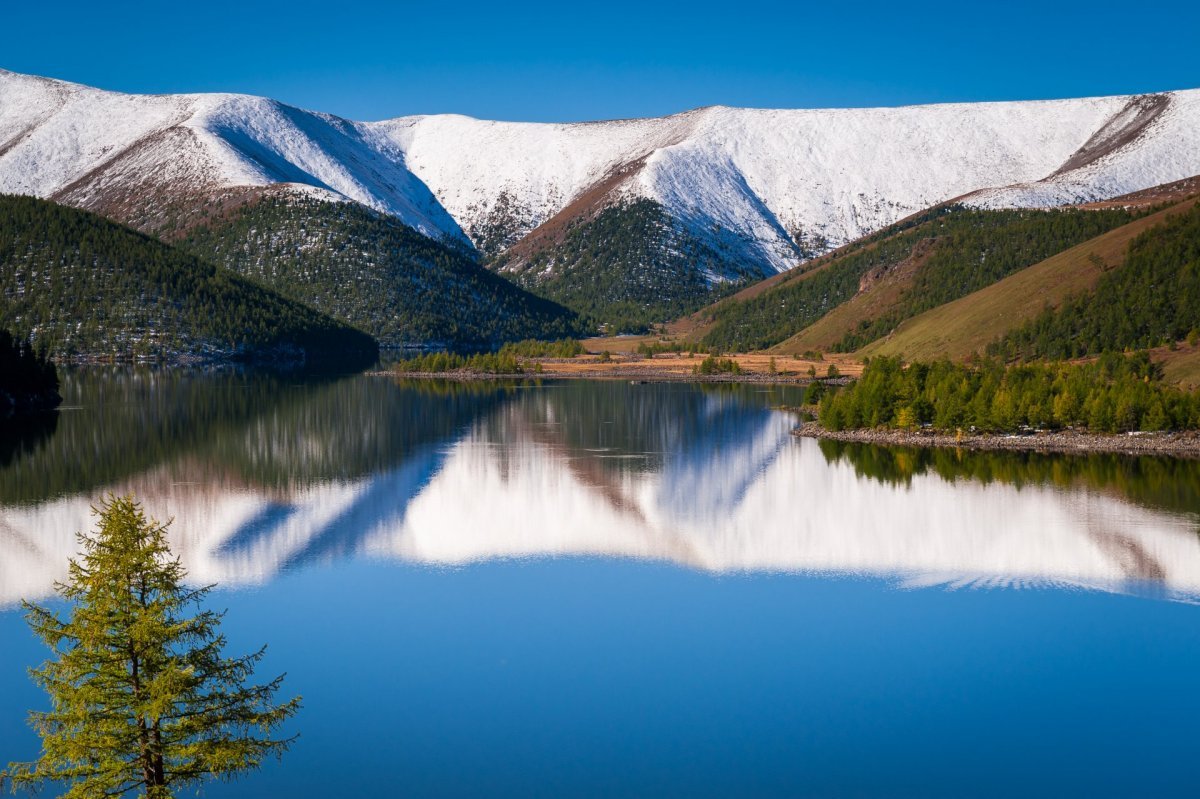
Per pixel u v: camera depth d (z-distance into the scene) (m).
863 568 74.81
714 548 81.12
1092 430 128.00
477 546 82.56
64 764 35.44
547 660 57.47
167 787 34.72
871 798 43.16
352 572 75.12
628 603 67.50
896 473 110.81
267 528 87.88
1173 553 76.62
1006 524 85.88
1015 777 44.62
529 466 117.56
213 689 36.97
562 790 43.84
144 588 35.06
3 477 109.69
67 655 33.97
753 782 44.41
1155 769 45.12
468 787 43.75
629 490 103.44
